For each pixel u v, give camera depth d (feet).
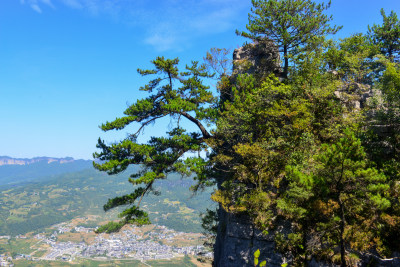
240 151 84.48
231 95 128.88
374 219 61.98
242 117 92.63
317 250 68.95
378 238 61.72
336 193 59.00
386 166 63.72
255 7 129.80
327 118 88.12
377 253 61.46
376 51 128.06
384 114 75.25
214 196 87.51
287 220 79.00
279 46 130.31
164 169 109.09
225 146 112.16
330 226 61.36
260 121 95.66
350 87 103.30
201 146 110.52
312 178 59.47
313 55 101.09
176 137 108.17
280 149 84.69
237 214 89.92
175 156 109.29
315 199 61.77
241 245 86.33
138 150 100.83
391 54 144.97
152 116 121.39
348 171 53.36
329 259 65.98
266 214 79.05
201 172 103.30
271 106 94.17
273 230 79.56
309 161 70.33
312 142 75.15
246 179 91.30
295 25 121.08
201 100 120.57
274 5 122.21
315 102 89.15
